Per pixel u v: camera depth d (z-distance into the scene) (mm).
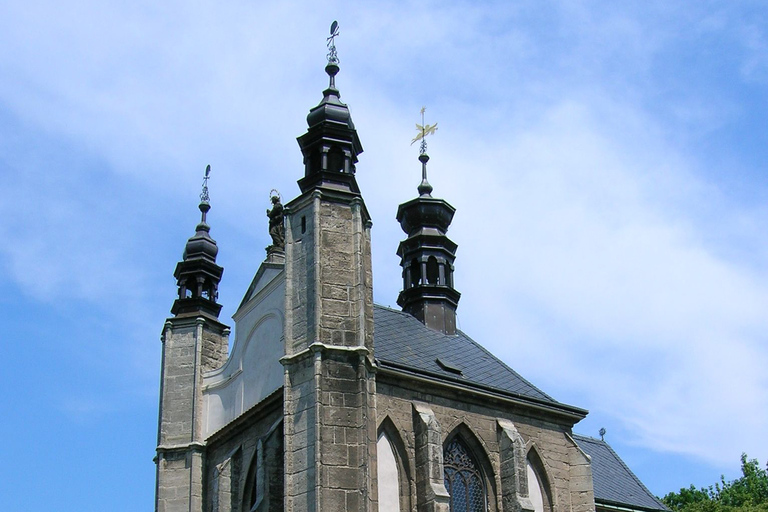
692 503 87438
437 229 65500
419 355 52125
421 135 69000
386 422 46312
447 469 47906
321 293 44844
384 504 44875
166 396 54750
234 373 53000
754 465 97812
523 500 47875
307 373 43500
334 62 51406
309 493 41156
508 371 55188
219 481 48875
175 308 57594
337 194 47125
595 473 64500
